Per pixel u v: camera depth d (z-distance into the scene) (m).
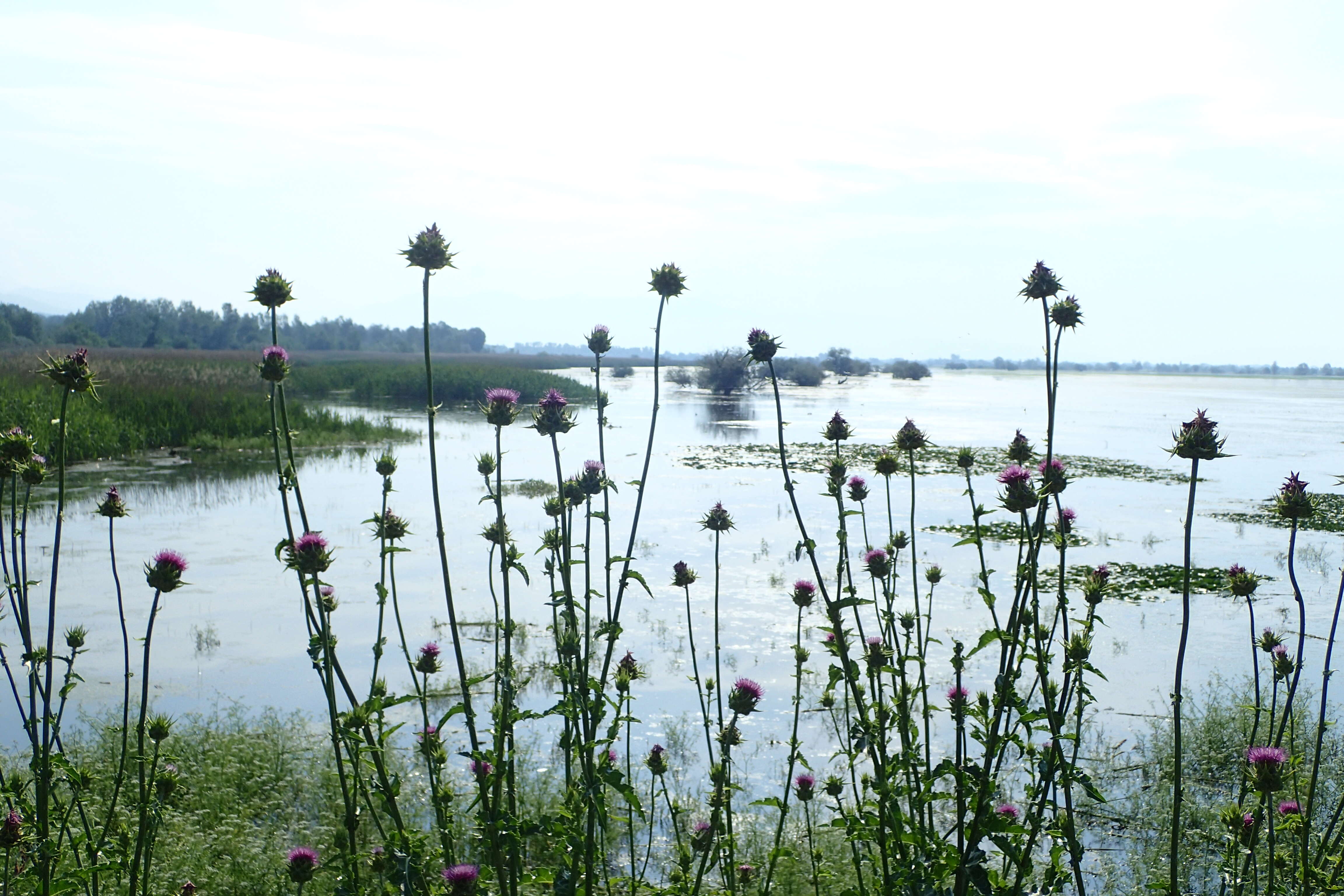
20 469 3.42
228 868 6.01
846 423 4.35
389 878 3.42
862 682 5.52
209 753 7.98
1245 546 18.09
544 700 9.71
